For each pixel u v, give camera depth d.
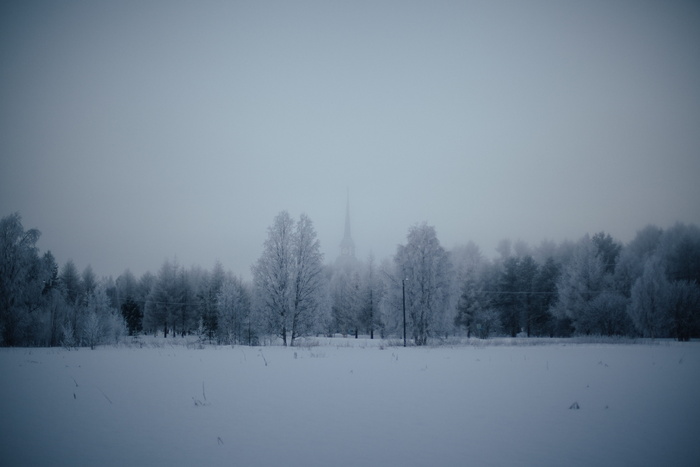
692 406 9.90
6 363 19.67
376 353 27.09
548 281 70.00
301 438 7.25
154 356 23.80
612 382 13.69
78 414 9.11
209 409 9.55
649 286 51.69
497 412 9.23
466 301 64.50
